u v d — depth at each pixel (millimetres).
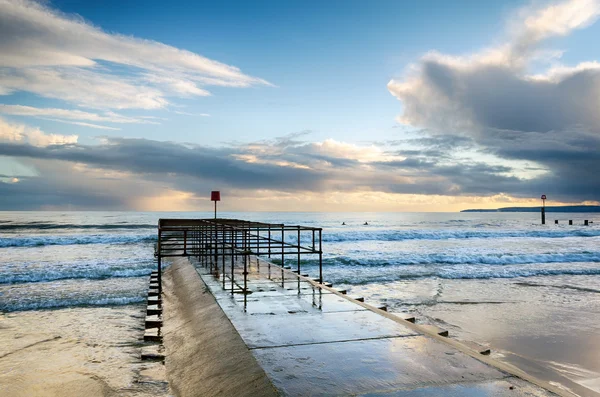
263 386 3668
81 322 10062
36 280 16672
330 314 6363
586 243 38469
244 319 6055
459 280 18141
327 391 3484
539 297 14633
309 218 108188
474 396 3396
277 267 12508
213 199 21406
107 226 54875
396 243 37406
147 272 18062
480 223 86375
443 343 4887
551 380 7199
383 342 4918
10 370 6340
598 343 9516
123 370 6203
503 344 9266
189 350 5949
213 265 13125
